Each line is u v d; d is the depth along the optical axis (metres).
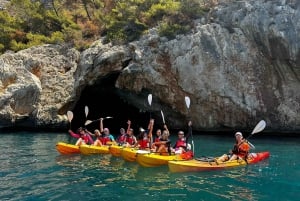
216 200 8.97
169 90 23.20
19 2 31.48
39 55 25.50
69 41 26.78
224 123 22.97
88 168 12.48
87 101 27.83
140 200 8.94
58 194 9.45
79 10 34.50
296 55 20.31
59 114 24.42
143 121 28.19
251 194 9.52
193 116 23.61
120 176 11.31
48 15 30.12
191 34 22.56
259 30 21.05
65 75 24.95
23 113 23.72
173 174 11.52
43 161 13.70
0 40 27.89
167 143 13.41
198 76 22.12
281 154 15.52
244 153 13.34
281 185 10.39
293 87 21.89
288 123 22.23
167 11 24.73
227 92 21.91
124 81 23.66
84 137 16.61
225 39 21.95
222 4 23.31
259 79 21.88
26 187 10.09
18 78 23.94
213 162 12.48
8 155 15.00
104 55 23.12
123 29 24.66
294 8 20.55
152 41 23.05
